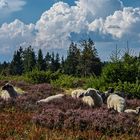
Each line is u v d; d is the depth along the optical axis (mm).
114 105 18219
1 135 11539
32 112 16281
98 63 108000
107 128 13055
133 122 13875
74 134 11922
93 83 27906
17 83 32906
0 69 129625
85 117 13727
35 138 11117
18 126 12602
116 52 27828
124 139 11836
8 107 17172
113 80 27312
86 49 107688
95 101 18719
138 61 28031
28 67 128000
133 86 25406
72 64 122375
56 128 13031
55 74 39688
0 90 23328
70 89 34156
